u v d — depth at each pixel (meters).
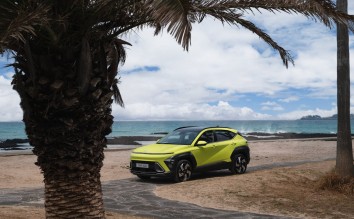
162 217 8.47
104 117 6.12
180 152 13.06
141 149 13.65
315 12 5.42
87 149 5.96
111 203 9.90
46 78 5.63
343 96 12.29
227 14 5.82
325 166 15.73
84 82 5.72
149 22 6.51
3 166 18.19
